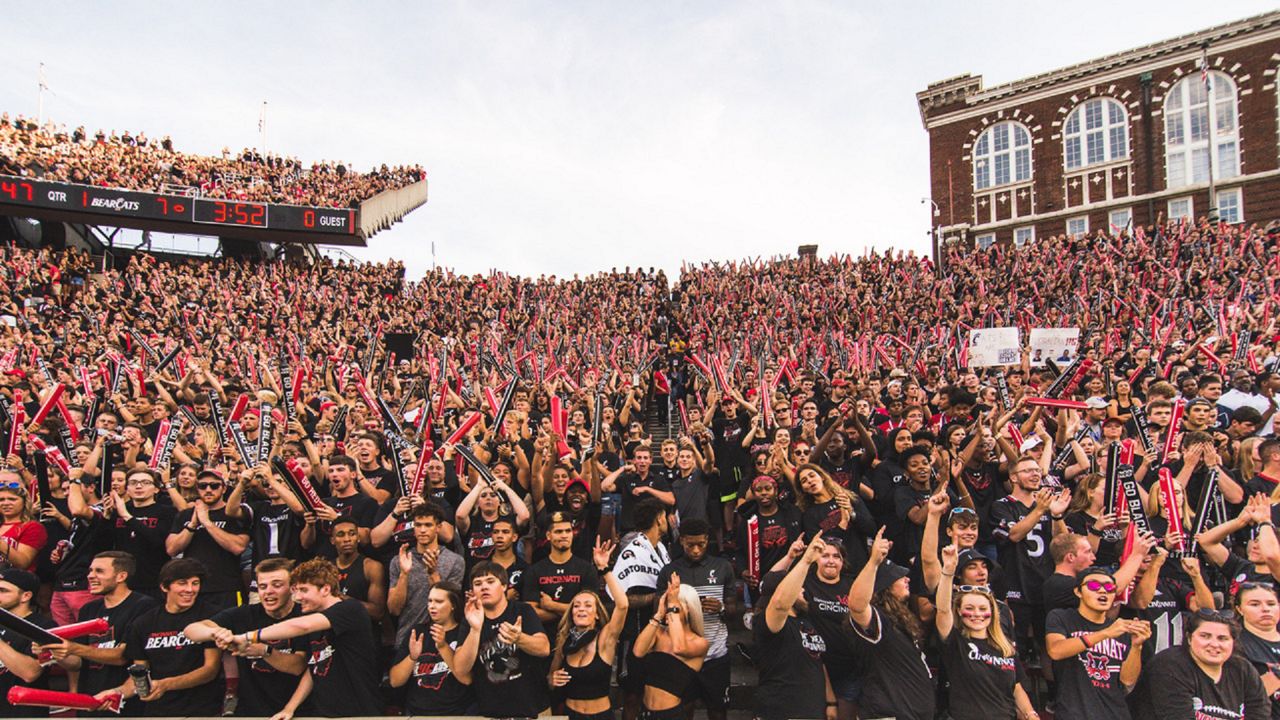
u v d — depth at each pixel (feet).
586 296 100.07
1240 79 122.21
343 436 32.89
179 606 17.07
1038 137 139.74
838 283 88.63
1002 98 143.33
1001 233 142.72
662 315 93.25
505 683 16.33
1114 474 18.49
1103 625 16.31
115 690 16.38
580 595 17.15
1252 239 83.66
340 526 19.22
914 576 21.17
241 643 15.66
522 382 41.47
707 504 30.04
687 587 17.85
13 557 20.36
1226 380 34.91
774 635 17.40
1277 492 19.65
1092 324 62.80
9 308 73.36
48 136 112.47
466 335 79.10
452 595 16.85
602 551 17.34
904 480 23.00
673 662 17.43
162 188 109.70
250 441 28.45
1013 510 21.09
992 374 44.96
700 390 46.37
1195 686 14.89
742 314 83.92
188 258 118.21
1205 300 63.36
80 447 26.07
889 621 16.84
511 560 20.49
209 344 59.31
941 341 58.13
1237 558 18.29
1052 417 29.66
